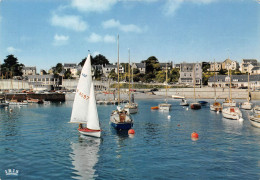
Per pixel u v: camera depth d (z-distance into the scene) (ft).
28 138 126.41
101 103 347.97
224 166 85.30
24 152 102.22
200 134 135.54
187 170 81.97
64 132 140.97
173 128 154.30
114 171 81.51
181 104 322.55
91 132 125.49
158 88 503.20
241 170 81.82
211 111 253.85
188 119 194.29
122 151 102.99
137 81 581.53
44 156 96.99
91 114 124.36
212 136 130.21
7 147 109.81
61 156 96.84
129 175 78.13
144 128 154.61
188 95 461.37
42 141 120.06
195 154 98.68
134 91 477.36
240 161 90.17
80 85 123.65
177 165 86.38
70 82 557.74
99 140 121.49
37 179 75.51
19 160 92.48
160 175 78.02
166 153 100.07
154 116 214.28
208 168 83.56
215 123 173.06
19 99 392.27
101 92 430.61
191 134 134.92
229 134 134.62
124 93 428.56
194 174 78.79
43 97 406.00
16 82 525.34
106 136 130.41
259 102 366.63
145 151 103.04
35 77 561.02
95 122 124.57
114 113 159.02
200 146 110.32
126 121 144.56
